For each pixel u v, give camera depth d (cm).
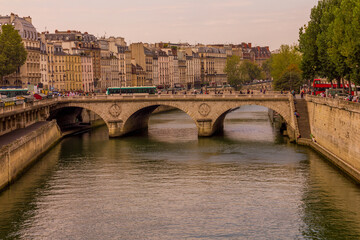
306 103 12019
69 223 6475
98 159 10144
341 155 8575
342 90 10562
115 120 13162
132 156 10412
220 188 7800
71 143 12275
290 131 11931
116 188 7925
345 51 8894
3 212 6875
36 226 6397
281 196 7300
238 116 18375
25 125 11100
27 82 17462
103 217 6656
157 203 7150
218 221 6431
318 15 11650
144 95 13150
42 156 10425
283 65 19175
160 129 14762
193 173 8800
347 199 7062
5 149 7838
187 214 6694
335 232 6044
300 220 6400
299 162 9300
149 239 5959
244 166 9194
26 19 18688
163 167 9325
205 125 12762
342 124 8512
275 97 12119
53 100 13162
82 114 15850
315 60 11456
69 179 8481
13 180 8181
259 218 6500
